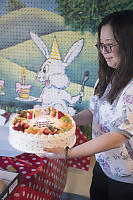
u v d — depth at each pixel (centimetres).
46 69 247
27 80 257
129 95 97
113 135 103
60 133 125
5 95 271
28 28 237
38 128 132
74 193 209
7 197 95
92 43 226
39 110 157
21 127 132
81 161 217
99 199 142
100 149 104
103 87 121
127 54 93
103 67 118
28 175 113
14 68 257
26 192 106
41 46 240
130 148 108
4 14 238
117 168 116
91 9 215
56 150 111
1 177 100
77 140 205
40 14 230
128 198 118
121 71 98
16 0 230
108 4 210
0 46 252
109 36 94
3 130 167
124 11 96
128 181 115
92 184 143
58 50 237
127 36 91
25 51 246
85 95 246
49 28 232
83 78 240
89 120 148
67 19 224
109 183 124
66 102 254
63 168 163
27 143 122
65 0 218
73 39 229
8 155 131
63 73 244
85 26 222
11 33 244
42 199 124
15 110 274
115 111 104
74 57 235
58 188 154
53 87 252
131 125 99
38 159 129
